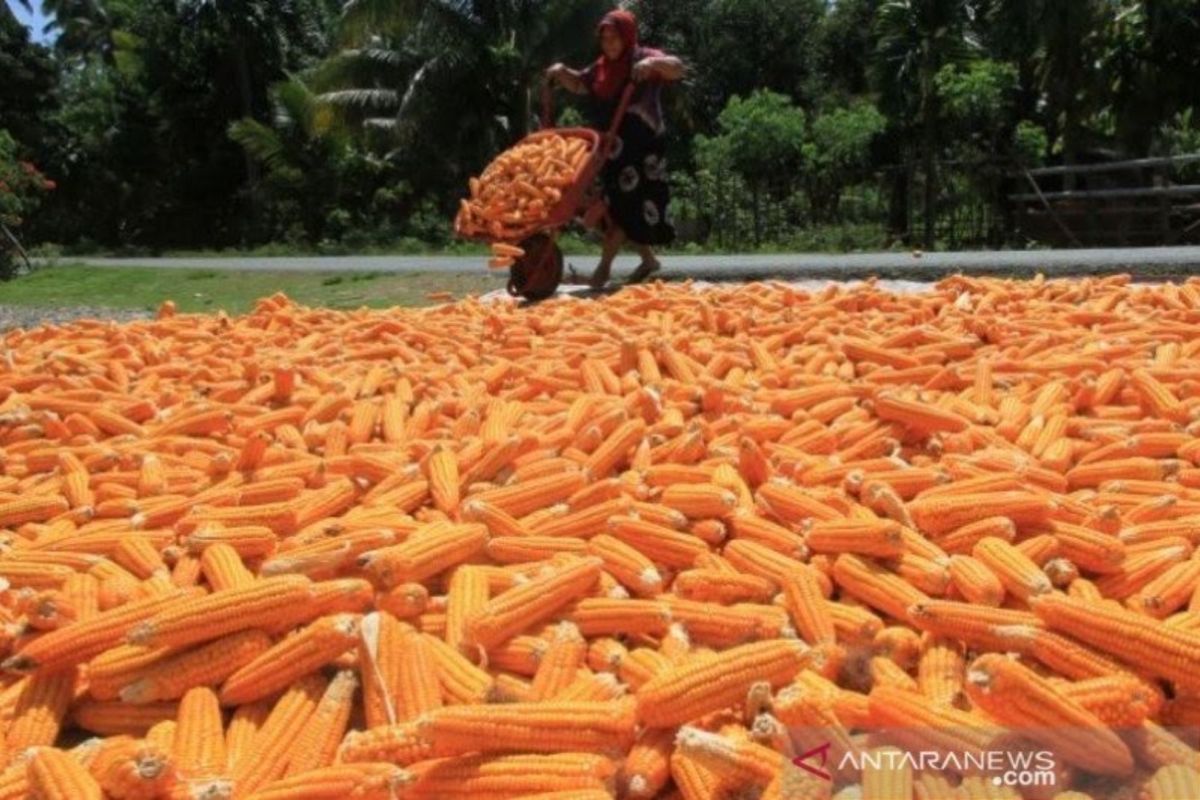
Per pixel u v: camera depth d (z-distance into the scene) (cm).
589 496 401
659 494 420
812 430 476
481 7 3369
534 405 568
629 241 1163
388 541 356
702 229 3145
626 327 787
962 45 2800
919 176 3014
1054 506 348
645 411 516
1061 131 2877
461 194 3719
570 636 305
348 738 254
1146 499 387
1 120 5044
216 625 288
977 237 2912
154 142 5156
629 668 289
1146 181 2784
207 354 751
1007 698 240
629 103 1110
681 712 253
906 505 365
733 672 256
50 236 5206
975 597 306
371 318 878
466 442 486
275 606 295
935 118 2805
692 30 4391
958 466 416
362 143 3847
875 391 522
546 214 1062
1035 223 2675
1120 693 249
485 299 1154
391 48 3656
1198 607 304
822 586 336
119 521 413
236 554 352
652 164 1127
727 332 751
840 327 716
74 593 328
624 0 4150
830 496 382
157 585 342
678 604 319
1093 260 1184
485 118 3475
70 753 256
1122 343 627
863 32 4034
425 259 2295
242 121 4259
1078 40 2678
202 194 5028
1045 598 278
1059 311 766
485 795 238
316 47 5138
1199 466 440
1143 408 521
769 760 239
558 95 3516
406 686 279
